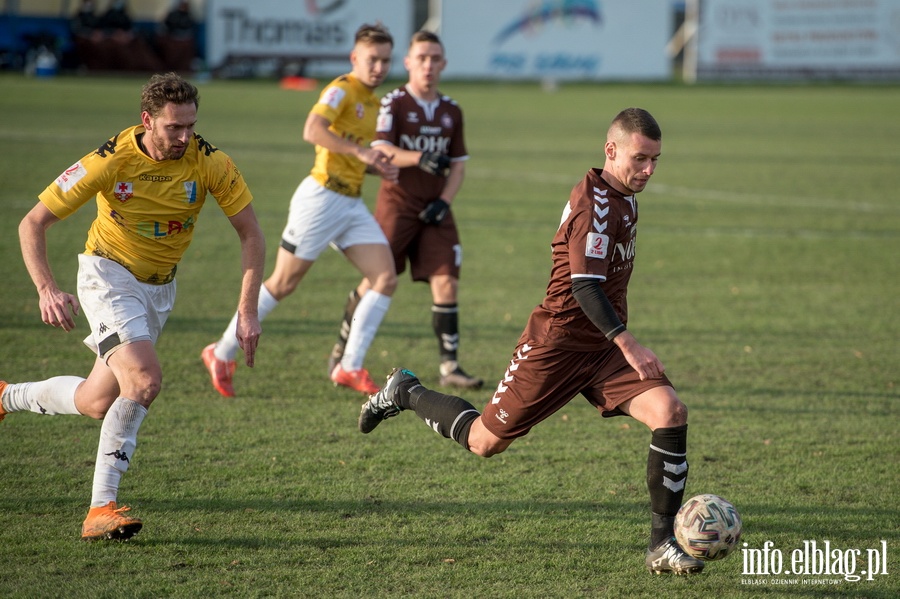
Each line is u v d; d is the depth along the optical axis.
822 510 10.70
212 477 11.17
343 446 12.38
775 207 34.03
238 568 8.94
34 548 9.21
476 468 11.73
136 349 9.59
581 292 8.81
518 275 23.33
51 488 10.67
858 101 79.69
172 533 9.64
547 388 9.54
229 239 26.20
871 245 27.91
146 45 78.62
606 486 11.27
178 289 20.77
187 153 9.65
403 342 17.80
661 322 19.44
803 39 89.81
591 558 9.41
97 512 9.30
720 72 90.31
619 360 9.45
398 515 10.27
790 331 18.94
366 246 14.91
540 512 10.47
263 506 10.40
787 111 71.25
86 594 8.34
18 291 19.73
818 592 8.85
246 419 13.34
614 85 88.81
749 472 11.82
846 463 12.17
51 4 77.25
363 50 14.97
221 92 70.88
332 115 14.52
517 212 31.80
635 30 89.12
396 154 15.30
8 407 10.58
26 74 75.38
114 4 78.00
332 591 8.56
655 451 8.95
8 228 25.16
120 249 9.84
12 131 43.53
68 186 9.41
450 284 15.44
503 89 82.50
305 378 15.42
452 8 85.56
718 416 14.00
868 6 89.38
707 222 31.03
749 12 89.12
